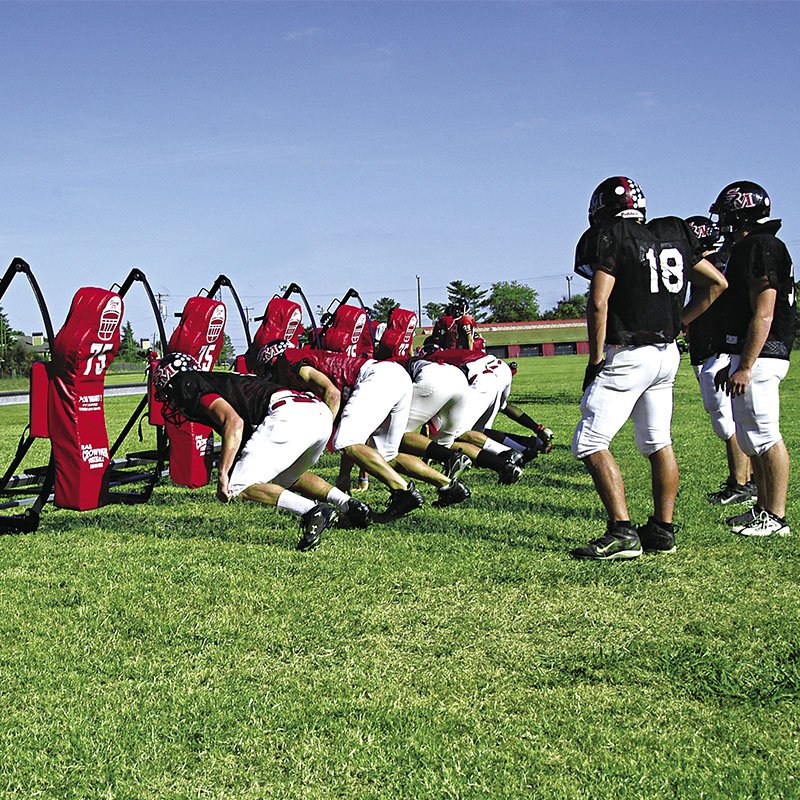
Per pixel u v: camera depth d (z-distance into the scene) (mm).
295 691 3352
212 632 4004
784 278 5605
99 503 6660
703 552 5215
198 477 7867
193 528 6191
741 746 2867
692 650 3664
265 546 5594
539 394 20891
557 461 9297
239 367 9289
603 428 5156
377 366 6051
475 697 3277
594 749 2863
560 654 3678
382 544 5535
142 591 4660
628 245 5035
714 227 6688
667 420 5242
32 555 5523
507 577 4777
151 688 3402
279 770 2771
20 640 3955
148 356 7570
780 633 3836
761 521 5590
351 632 3988
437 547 5438
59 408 6465
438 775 2715
